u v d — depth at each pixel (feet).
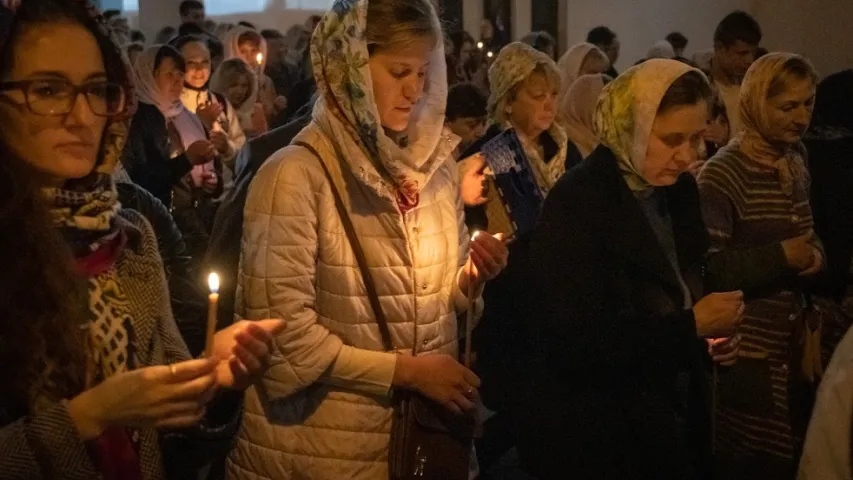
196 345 7.89
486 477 11.90
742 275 9.37
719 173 9.87
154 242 5.67
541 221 8.00
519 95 11.39
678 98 7.68
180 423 4.50
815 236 10.31
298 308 6.33
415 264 6.73
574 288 7.65
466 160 10.91
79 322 4.83
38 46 4.75
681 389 8.73
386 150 6.40
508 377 10.00
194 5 30.71
